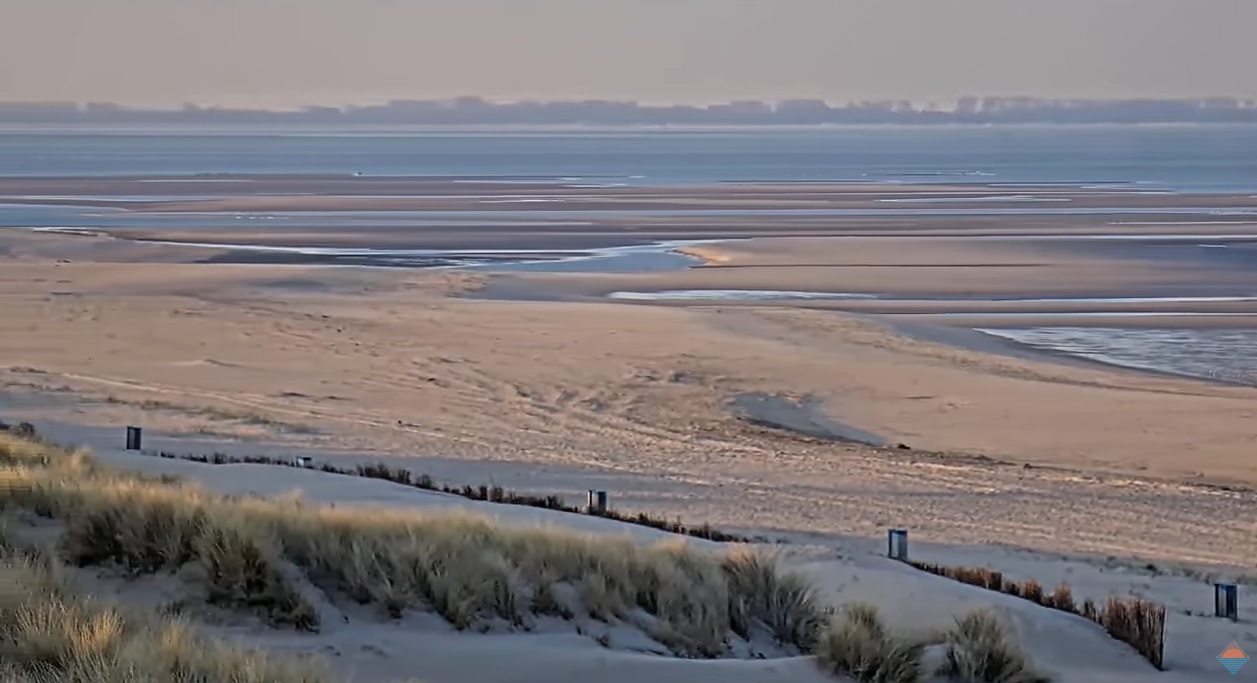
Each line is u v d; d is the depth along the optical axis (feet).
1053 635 165.07
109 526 141.49
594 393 453.17
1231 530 285.64
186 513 143.74
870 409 435.12
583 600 143.43
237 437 361.10
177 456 316.19
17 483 165.58
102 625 105.50
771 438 390.42
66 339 556.10
